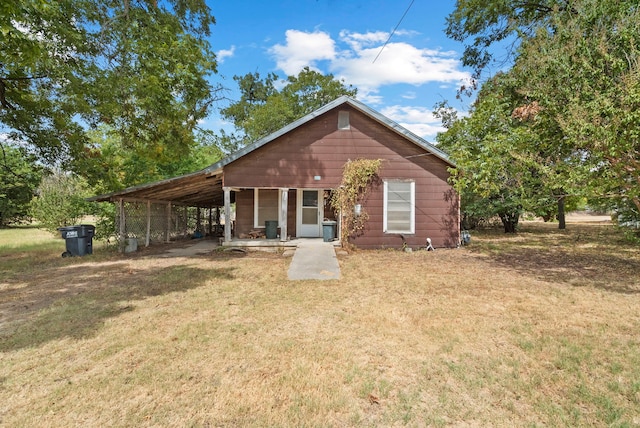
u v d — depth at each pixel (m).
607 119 5.99
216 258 10.07
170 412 2.61
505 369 3.22
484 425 2.45
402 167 11.73
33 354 3.57
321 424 2.46
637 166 6.17
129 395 2.83
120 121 11.46
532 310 4.91
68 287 6.48
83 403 2.72
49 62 7.71
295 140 11.61
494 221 20.61
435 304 5.24
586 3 7.11
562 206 19.62
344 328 4.27
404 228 11.75
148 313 4.87
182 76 12.31
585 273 7.50
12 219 27.48
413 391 2.87
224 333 4.11
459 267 8.38
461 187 9.92
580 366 3.26
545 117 7.22
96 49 9.49
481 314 4.76
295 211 13.66
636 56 6.09
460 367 3.26
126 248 11.47
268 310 5.00
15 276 7.58
